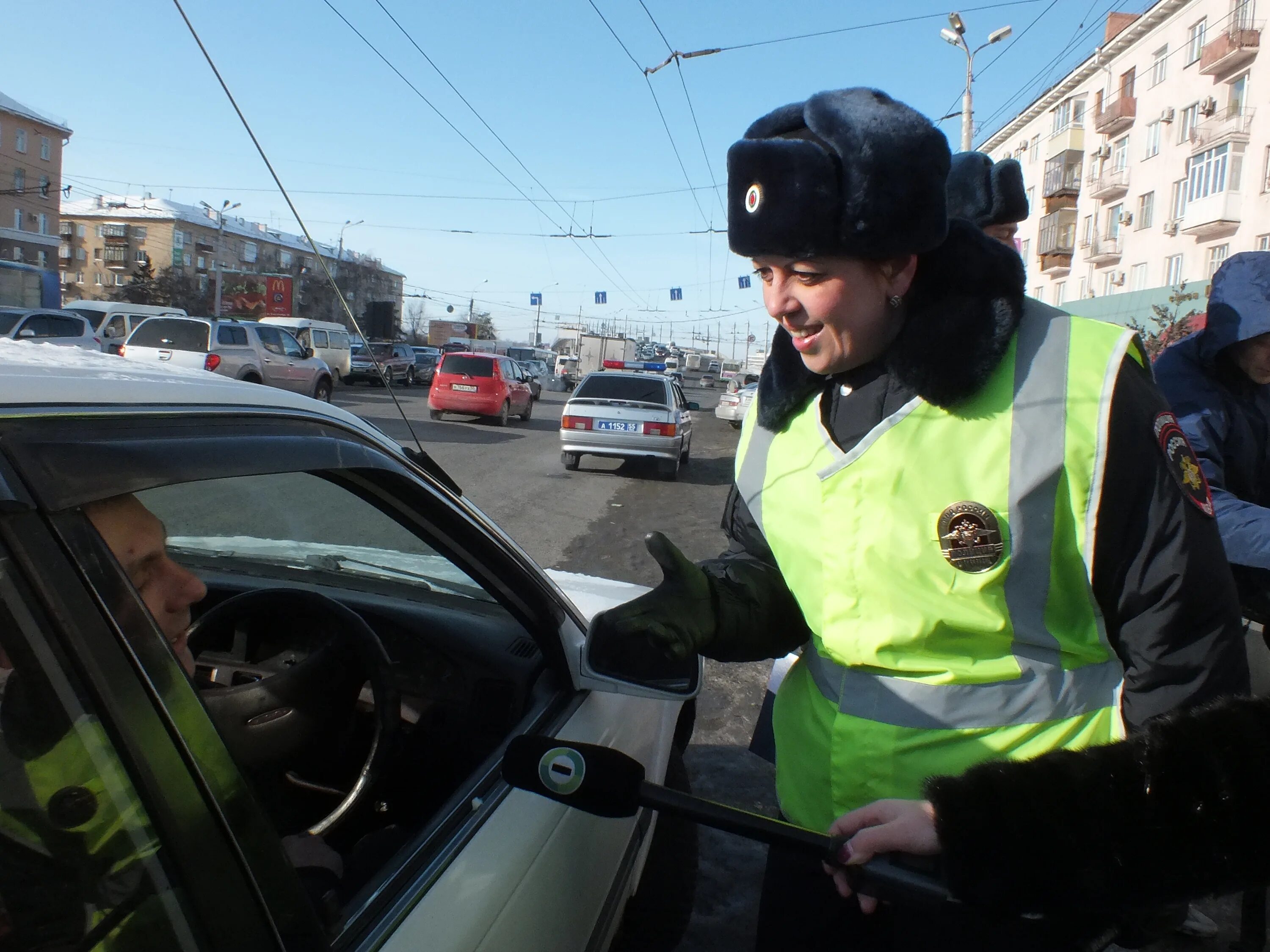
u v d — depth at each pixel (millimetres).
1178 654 1113
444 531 1595
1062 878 998
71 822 780
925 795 1100
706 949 2520
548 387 41469
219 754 889
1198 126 28953
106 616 816
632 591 2637
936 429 1186
